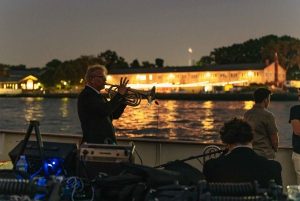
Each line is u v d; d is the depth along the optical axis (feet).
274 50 350.43
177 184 9.75
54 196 8.98
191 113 189.98
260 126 16.76
